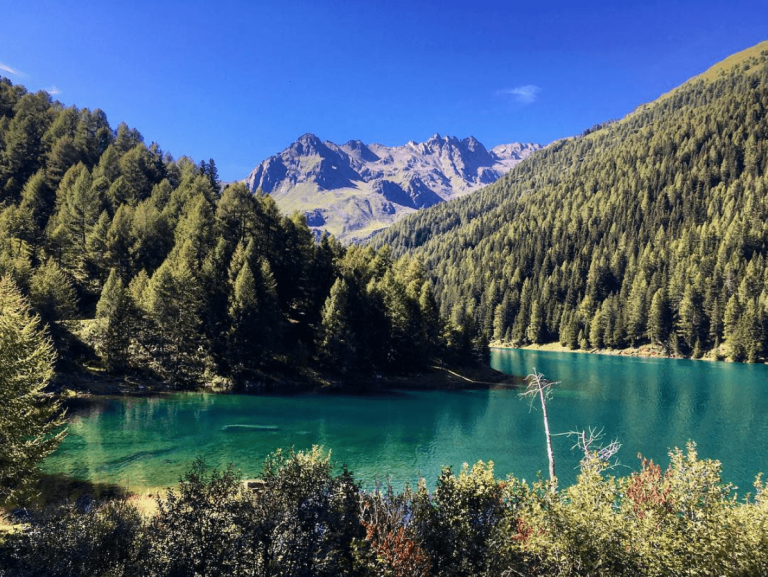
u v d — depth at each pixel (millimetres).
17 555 16984
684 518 16141
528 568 15609
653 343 185500
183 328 90000
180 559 14000
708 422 68438
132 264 105375
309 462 17641
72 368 77750
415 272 133750
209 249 103938
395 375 104688
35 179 124875
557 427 65688
